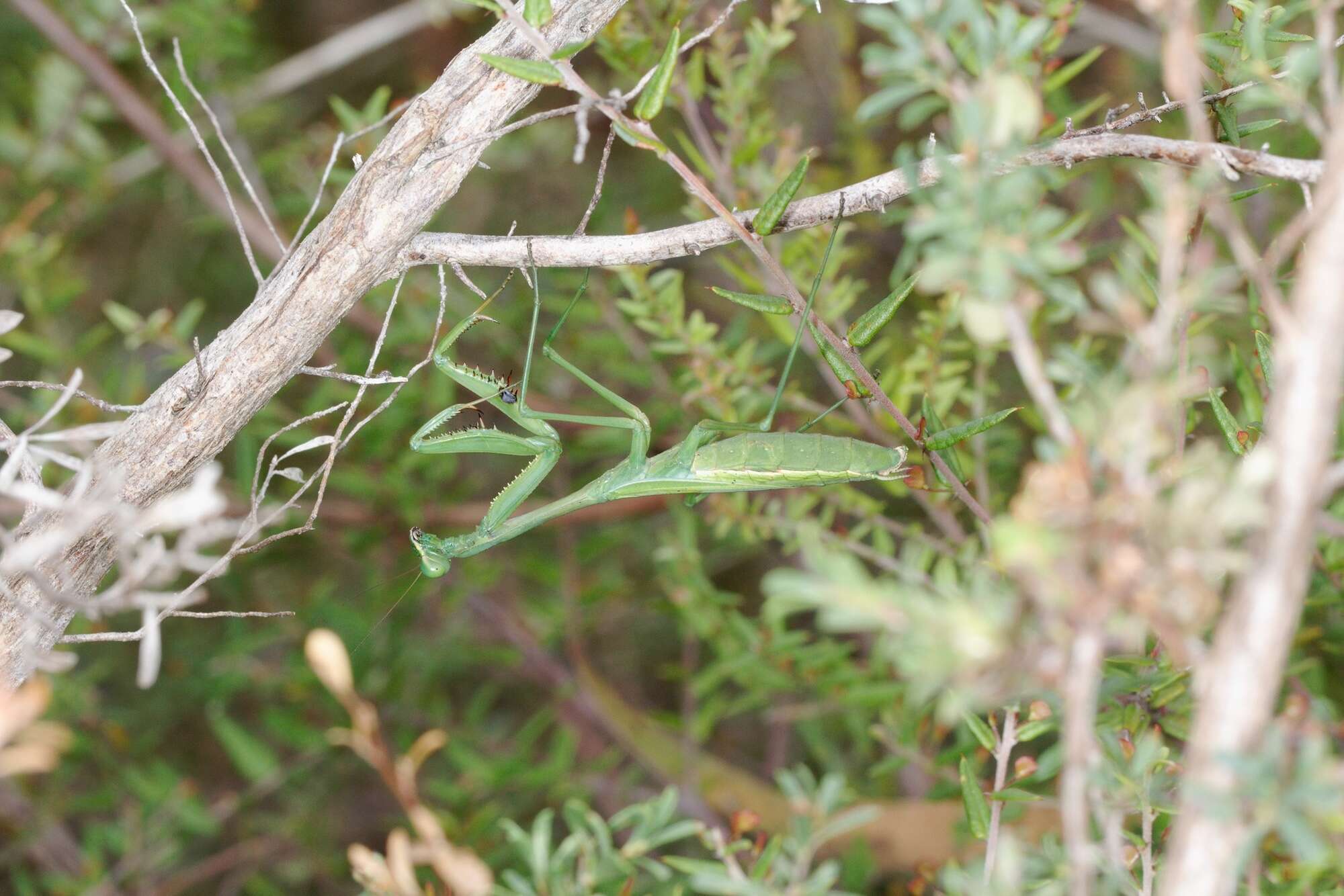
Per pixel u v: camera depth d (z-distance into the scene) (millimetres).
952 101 2344
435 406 6406
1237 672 1811
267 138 9344
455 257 3445
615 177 9023
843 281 5027
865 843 5148
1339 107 2080
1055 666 1803
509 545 7770
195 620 7734
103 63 7246
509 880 3088
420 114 3135
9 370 7883
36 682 2328
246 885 6738
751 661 5418
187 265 9094
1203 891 1857
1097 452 1938
